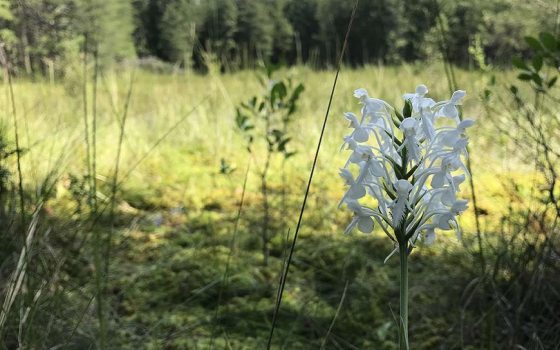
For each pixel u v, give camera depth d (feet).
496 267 9.07
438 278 10.77
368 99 4.59
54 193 14.25
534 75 9.21
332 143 20.52
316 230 13.60
